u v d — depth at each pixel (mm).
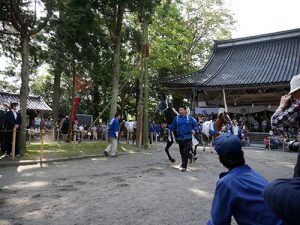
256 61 32031
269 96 29391
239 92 30359
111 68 20297
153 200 6938
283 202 1426
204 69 33031
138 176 9656
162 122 26453
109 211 6113
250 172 2895
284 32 32750
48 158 12586
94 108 41406
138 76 27172
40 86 44656
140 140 19969
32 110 32594
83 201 6750
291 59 30375
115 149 14773
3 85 41219
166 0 23109
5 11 13844
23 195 7141
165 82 30703
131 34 20000
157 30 26797
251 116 30516
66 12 16344
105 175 9688
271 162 14453
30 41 15523
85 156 13734
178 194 7504
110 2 17141
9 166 10969
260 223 2602
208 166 12250
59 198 6945
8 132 12930
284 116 3086
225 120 14500
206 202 6871
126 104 42219
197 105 31938
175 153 17031
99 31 18859
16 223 5383
